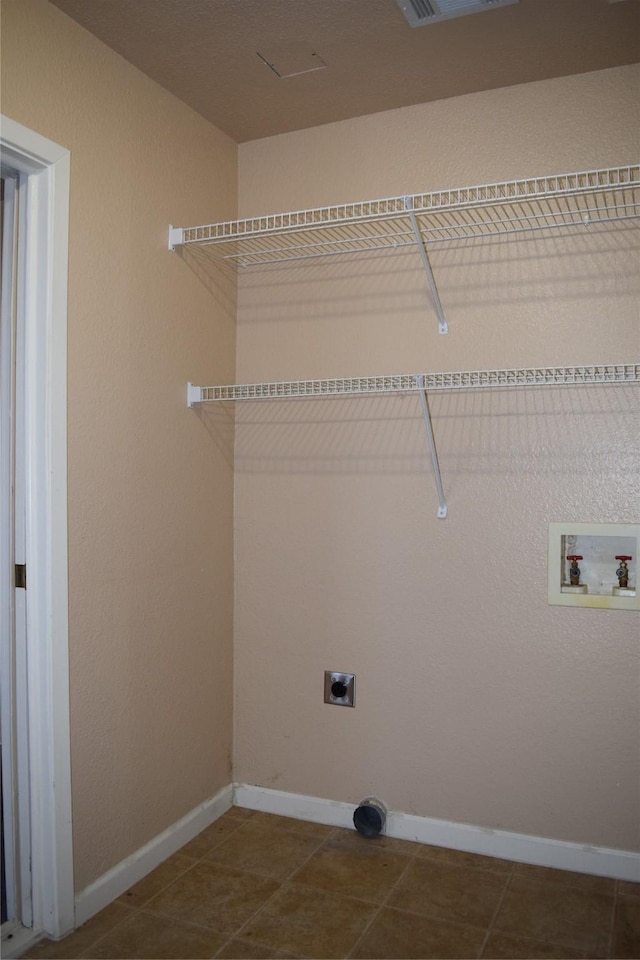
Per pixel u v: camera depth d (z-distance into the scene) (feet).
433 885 6.79
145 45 6.45
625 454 6.93
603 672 6.99
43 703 5.90
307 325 8.12
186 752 7.61
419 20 6.10
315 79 7.07
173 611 7.40
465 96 7.41
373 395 7.82
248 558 8.38
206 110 7.65
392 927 6.15
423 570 7.62
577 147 7.03
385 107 7.63
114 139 6.54
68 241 6.03
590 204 7.01
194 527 7.73
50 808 5.90
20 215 5.91
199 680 7.82
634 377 6.84
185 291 7.54
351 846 7.52
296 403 8.17
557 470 7.14
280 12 6.00
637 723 6.89
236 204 8.39
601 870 6.97
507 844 7.28
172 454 7.38
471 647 7.44
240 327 8.43
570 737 7.10
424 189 7.57
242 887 6.73
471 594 7.44
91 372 6.31
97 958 5.71
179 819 7.50
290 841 7.61
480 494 7.40
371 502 7.82
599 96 6.95
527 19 6.11
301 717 8.14
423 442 7.61
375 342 7.81
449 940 5.98
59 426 5.92
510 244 7.29
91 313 6.29
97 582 6.40
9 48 5.48
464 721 7.47
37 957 5.71
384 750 7.78
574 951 5.84
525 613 7.25
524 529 7.25
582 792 7.06
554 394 7.15
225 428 8.30
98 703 6.41
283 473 8.22
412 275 7.66
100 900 6.36
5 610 5.94
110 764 6.55
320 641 8.05
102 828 6.44
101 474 6.43
